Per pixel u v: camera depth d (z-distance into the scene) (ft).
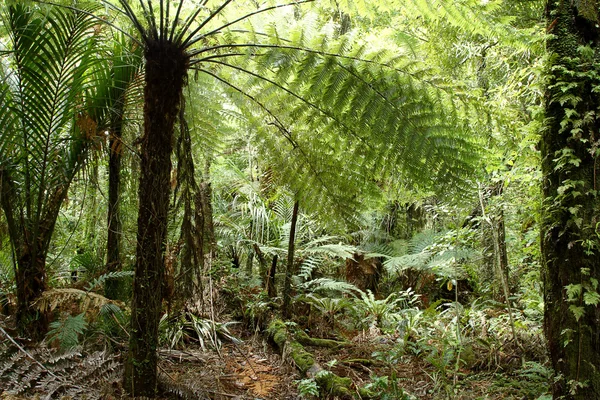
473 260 16.24
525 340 11.56
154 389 8.17
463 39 13.73
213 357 11.50
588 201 7.14
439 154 9.46
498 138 10.33
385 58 8.92
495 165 10.92
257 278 16.62
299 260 17.67
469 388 10.21
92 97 9.71
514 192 11.76
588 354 7.02
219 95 11.28
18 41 8.70
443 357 10.46
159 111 7.54
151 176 7.69
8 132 8.96
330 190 11.23
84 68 9.31
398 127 9.31
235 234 16.81
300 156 11.02
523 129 8.25
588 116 6.95
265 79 9.16
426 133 9.32
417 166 9.60
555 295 7.43
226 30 9.32
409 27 15.05
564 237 7.29
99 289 10.95
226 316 14.26
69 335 8.52
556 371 7.42
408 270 19.22
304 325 14.32
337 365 11.04
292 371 10.89
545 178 7.69
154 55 7.43
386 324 14.56
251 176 18.02
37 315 9.14
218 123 11.83
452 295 19.27
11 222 9.16
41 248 9.51
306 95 9.46
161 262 8.02
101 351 9.23
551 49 7.58
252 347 12.60
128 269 11.56
